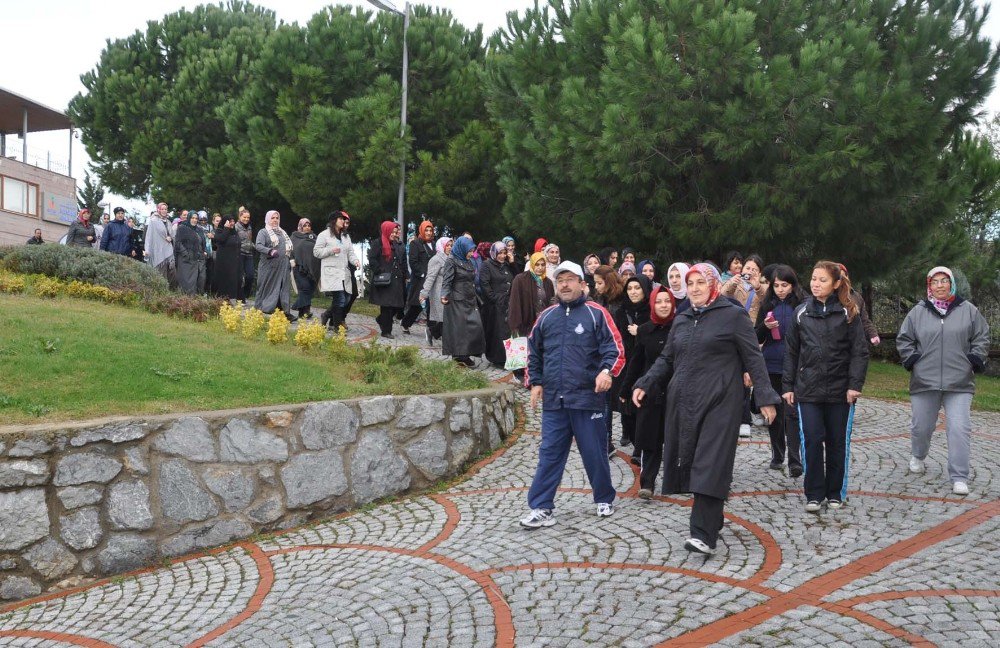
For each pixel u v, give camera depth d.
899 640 3.87
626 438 8.44
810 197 12.90
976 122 14.00
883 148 12.62
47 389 6.48
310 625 4.48
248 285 16.88
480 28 23.48
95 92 29.08
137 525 5.74
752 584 4.65
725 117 12.47
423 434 7.48
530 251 18.42
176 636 4.49
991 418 10.80
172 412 6.32
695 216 13.45
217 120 26.38
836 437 6.14
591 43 14.62
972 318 6.79
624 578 4.83
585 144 13.30
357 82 21.94
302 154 20.98
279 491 6.44
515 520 6.17
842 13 13.45
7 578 5.23
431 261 13.62
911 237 14.25
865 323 8.06
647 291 8.24
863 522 5.79
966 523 5.73
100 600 5.14
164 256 15.83
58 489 5.47
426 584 4.96
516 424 9.33
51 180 40.16
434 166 20.62
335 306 13.47
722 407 5.16
